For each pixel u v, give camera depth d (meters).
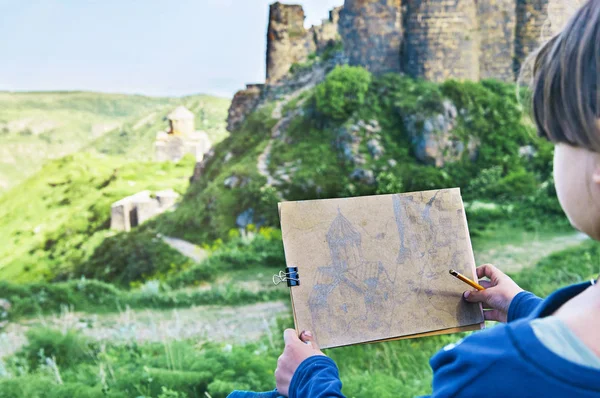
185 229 11.90
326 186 12.34
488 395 0.68
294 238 1.36
